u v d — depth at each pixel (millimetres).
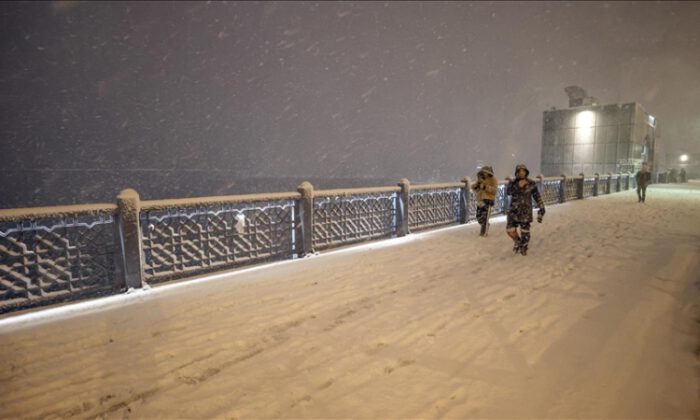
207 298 4406
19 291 3918
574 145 31891
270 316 3842
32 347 3240
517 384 2490
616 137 29766
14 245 3898
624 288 4500
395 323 3584
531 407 2238
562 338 3170
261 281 5051
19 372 2863
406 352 3000
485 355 2910
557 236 8023
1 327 3639
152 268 4902
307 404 2357
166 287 4824
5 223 3857
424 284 4797
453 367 2744
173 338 3379
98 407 2441
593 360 2789
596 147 30734
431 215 9203
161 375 2781
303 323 3648
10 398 2545
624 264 5629
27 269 3973
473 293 4410
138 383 2686
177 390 2584
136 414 2346
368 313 3855
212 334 3441
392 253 6625
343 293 4508
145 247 4836
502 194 12070
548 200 15562
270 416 2256
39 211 3949
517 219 6254
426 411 2234
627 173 27188
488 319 3625
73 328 3607
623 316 3633
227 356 3035
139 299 4391
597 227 9227
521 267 5570
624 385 2447
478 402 2305
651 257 6031
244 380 2672
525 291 4453
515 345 3066
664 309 3799
